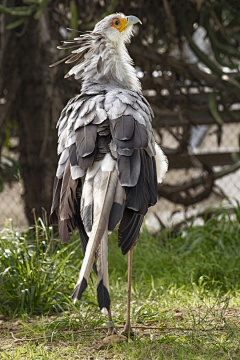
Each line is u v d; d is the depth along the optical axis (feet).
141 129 22.30
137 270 35.65
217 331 24.77
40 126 46.39
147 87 47.70
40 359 22.26
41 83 45.80
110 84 25.57
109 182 21.25
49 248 32.22
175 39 48.03
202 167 47.88
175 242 40.04
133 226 21.56
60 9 48.19
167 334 24.45
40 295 29.01
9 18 44.98
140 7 46.96
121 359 22.13
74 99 24.47
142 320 26.55
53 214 24.16
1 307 28.63
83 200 21.68
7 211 54.03
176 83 48.47
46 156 46.21
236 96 47.57
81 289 19.54
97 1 46.29
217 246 37.73
